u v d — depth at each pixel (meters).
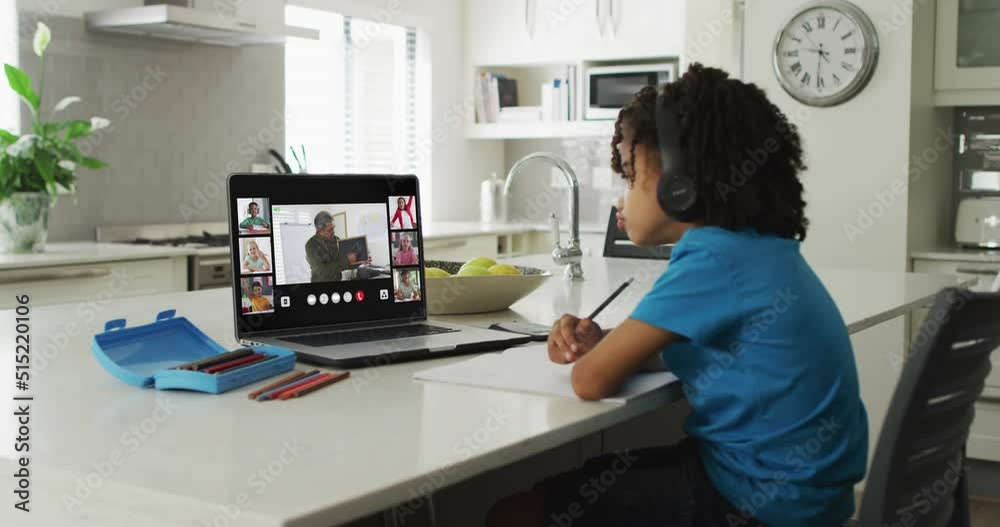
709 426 1.24
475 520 1.89
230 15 3.62
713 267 1.20
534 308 1.98
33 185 3.18
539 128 5.29
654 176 1.31
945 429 1.24
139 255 3.26
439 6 5.32
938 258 3.73
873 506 1.16
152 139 3.87
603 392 1.16
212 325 1.71
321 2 4.60
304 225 1.55
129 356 1.33
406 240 1.68
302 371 1.32
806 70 3.85
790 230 1.29
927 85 3.90
